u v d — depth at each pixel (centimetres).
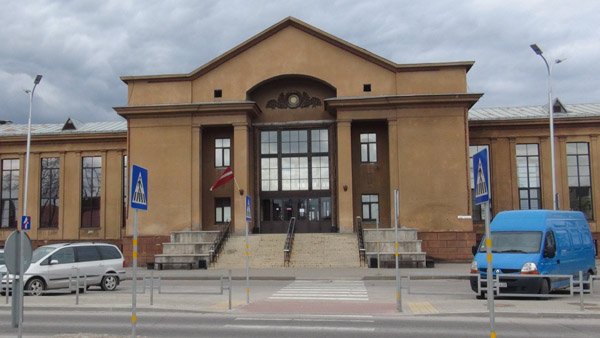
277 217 4400
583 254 2198
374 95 4162
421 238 3991
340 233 3991
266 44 4306
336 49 4244
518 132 4566
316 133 4425
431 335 1245
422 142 4062
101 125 5444
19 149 5081
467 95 4019
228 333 1275
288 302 1916
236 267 3559
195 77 4303
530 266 1884
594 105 5125
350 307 1764
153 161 4234
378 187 4291
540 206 4506
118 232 4869
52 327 1366
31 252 1029
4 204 5078
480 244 2094
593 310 1612
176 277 3006
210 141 4416
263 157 4441
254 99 4462
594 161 4503
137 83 4306
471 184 4219
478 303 1816
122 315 1606
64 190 4972
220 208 4356
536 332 1288
